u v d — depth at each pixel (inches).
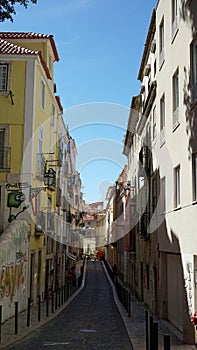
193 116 493.0
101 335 523.5
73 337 504.7
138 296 1024.9
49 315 711.7
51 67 1101.7
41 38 989.8
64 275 1392.7
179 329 573.9
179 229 554.6
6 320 632.4
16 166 862.5
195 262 482.6
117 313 764.0
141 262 969.5
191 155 499.2
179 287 574.6
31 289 855.1
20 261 743.1
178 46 575.8
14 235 703.1
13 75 890.1
